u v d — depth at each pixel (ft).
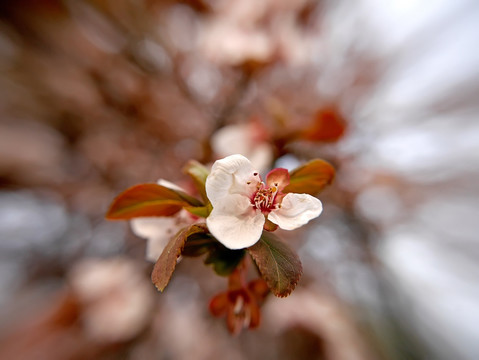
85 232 0.62
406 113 0.66
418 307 0.66
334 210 0.61
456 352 0.63
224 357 0.54
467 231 0.66
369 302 0.65
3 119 0.56
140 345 0.52
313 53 0.55
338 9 0.64
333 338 0.53
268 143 0.41
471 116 0.65
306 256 0.61
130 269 0.54
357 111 0.63
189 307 0.57
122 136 0.59
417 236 0.66
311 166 0.24
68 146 0.60
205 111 0.56
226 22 0.47
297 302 0.54
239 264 0.23
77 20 0.54
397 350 0.61
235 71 0.50
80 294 0.51
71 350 0.50
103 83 0.56
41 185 0.59
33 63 0.55
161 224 0.26
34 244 0.62
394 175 0.63
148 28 0.55
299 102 0.57
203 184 0.24
